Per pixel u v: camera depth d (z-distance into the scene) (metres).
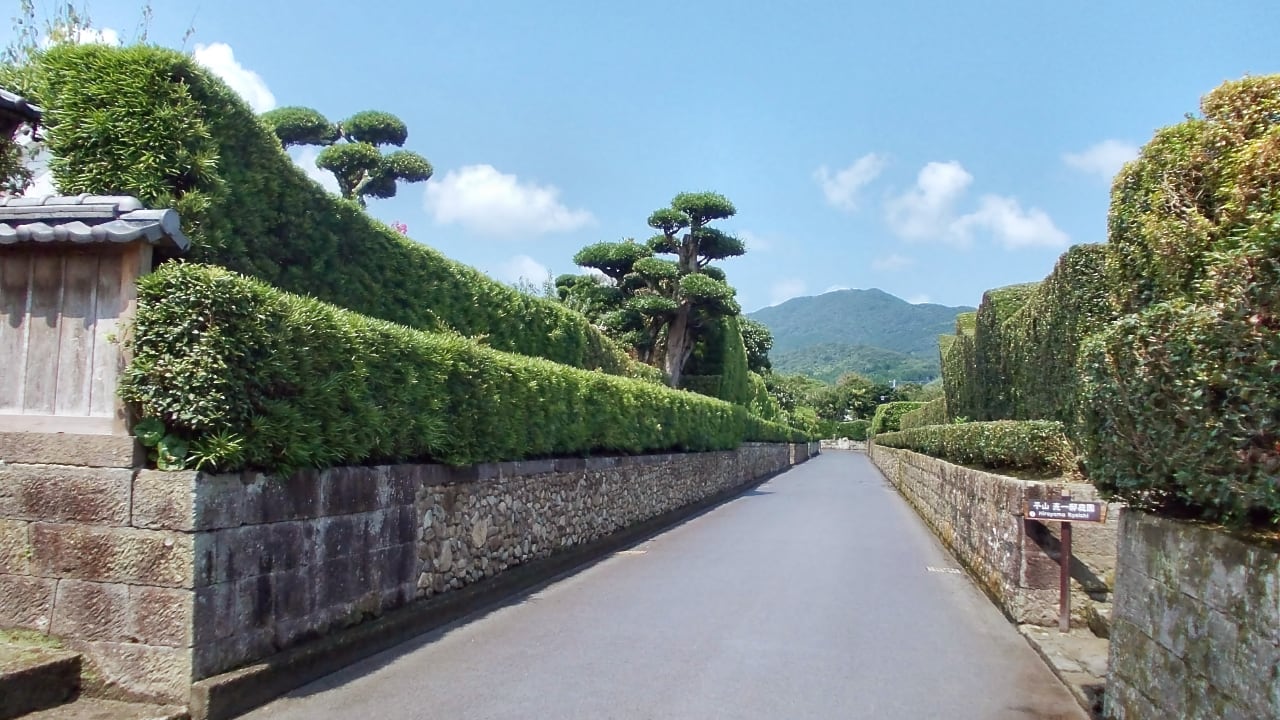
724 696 5.68
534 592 9.44
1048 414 11.58
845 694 5.80
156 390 5.00
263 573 5.49
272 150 8.56
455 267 13.55
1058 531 8.12
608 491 13.48
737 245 31.00
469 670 6.21
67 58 6.49
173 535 4.91
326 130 23.38
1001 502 9.11
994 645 7.37
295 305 5.80
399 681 5.89
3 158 6.66
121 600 4.96
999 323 16.09
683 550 12.98
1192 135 5.07
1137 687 4.79
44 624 5.07
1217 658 3.74
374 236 11.19
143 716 4.65
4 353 5.46
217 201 6.98
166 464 5.00
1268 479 3.47
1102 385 5.10
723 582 10.09
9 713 4.55
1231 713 3.59
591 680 5.99
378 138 23.41
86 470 5.06
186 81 6.92
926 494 18.09
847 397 108.12
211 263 7.25
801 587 9.81
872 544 13.92
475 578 8.80
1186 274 4.73
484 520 9.05
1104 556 8.11
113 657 4.94
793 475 37.59
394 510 7.19
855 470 43.56
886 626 7.96
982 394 17.47
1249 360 3.45
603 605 8.69
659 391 17.12
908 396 103.56
